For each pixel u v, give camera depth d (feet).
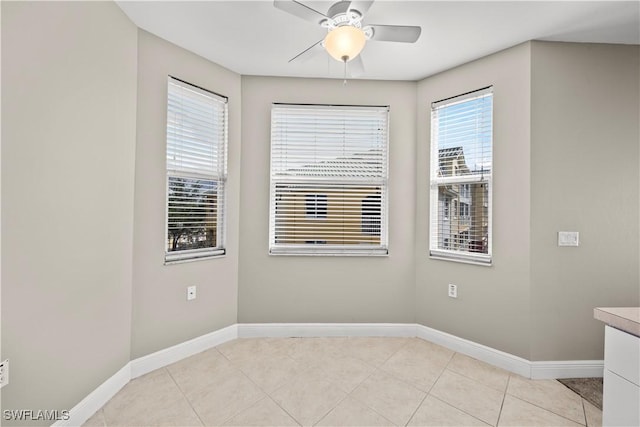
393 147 9.61
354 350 8.67
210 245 8.93
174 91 8.00
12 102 4.42
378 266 9.61
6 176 4.37
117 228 6.57
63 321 5.33
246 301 9.48
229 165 9.16
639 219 7.41
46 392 5.04
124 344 6.88
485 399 6.49
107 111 6.23
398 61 8.49
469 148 8.63
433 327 9.26
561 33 7.14
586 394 6.70
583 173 7.43
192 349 8.32
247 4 6.34
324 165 9.64
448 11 6.42
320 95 9.55
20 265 4.59
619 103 7.47
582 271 7.43
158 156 7.57
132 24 6.94
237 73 9.32
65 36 5.24
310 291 9.56
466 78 8.58
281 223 9.62
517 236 7.63
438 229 9.34
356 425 5.66
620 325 4.60
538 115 7.42
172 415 5.90
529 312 7.41
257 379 7.16
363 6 5.42
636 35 7.18
